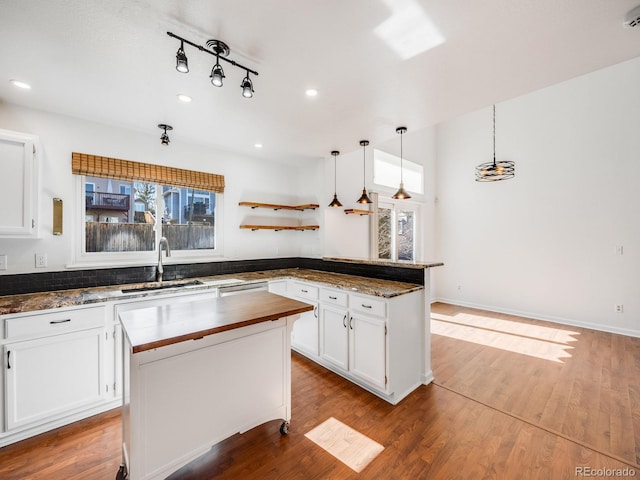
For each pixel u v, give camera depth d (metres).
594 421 2.01
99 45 1.53
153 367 1.38
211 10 1.28
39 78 1.87
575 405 2.21
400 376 2.34
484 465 1.63
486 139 5.05
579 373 2.73
